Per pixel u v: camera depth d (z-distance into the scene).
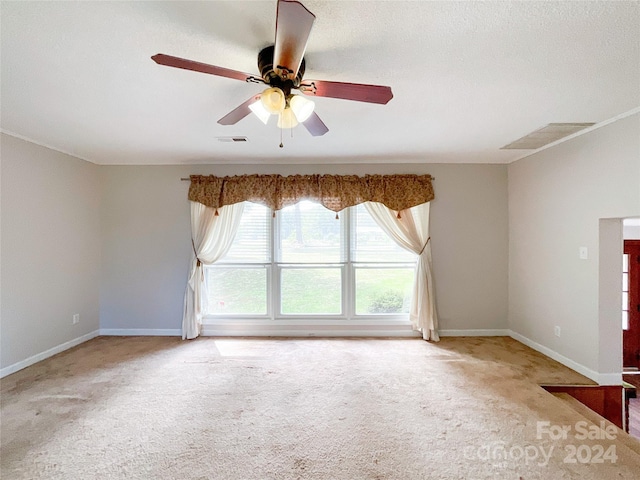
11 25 1.43
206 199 4.03
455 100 2.24
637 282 4.55
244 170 4.15
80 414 2.31
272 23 1.43
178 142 3.26
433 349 3.64
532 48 1.62
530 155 3.68
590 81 1.97
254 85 2.02
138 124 2.74
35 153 3.24
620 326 2.79
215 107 2.37
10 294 2.99
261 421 2.23
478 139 3.16
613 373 2.79
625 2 1.29
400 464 1.82
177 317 4.16
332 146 3.41
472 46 1.61
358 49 1.63
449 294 4.14
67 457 1.87
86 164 3.93
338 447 1.96
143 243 4.16
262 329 4.15
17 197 3.05
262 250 4.19
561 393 2.79
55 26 1.45
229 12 1.37
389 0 1.29
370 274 4.18
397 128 2.84
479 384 2.78
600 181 2.73
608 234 2.78
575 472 1.76
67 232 3.64
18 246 3.06
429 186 4.05
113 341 3.91
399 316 4.16
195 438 2.04
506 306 4.14
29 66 1.79
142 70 1.84
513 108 2.39
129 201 4.15
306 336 4.13
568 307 3.13
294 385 2.76
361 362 3.26
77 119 2.61
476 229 4.12
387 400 2.51
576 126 2.77
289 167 4.14
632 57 1.70
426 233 4.06
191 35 1.53
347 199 4.03
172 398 2.54
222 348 3.67
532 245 3.66
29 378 2.88
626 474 1.75
